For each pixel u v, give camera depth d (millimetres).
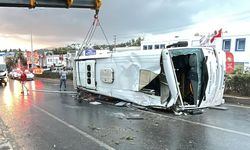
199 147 6648
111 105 13773
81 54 17781
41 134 8086
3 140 7324
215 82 11359
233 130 8195
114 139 7434
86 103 14695
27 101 15938
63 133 8164
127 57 12797
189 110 11055
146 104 12062
